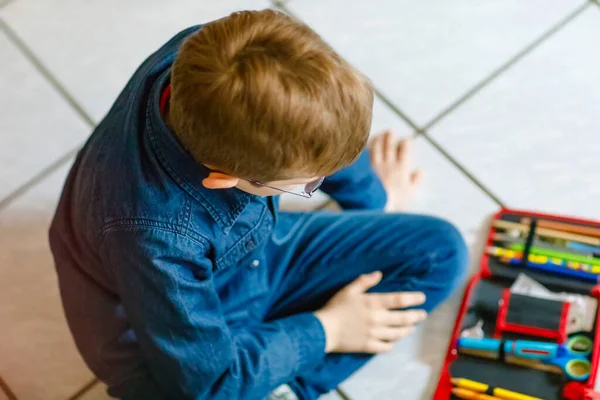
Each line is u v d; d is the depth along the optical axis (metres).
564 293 0.95
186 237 0.68
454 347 0.95
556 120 1.09
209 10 1.24
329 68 0.54
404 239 0.93
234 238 0.76
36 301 1.05
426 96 1.14
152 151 0.65
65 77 1.21
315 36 0.57
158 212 0.67
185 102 0.56
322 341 0.89
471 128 1.10
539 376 0.91
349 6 1.22
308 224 0.96
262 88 0.53
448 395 0.93
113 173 0.68
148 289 0.71
